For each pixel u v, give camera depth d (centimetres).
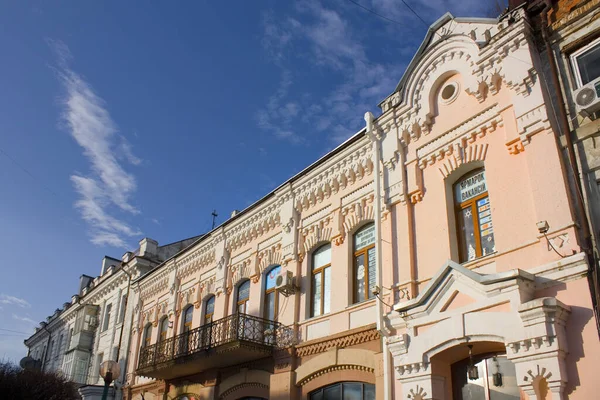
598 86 989
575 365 883
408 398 1098
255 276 1811
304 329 1514
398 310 1161
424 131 1339
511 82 1147
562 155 1035
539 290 978
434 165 1297
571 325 912
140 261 2847
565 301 934
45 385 2483
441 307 1080
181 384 1977
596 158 987
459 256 1195
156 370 1897
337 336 1371
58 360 3594
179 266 2308
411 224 1300
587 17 1091
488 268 1091
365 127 1496
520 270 964
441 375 1095
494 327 971
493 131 1183
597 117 1005
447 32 1349
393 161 1387
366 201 1468
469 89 1244
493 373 1059
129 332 2578
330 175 1605
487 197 1185
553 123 1063
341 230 1510
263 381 1567
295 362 1493
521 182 1088
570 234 962
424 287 1202
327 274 1549
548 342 895
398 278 1272
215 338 1689
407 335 1141
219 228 2055
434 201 1266
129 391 2372
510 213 1089
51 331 4059
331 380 1369
